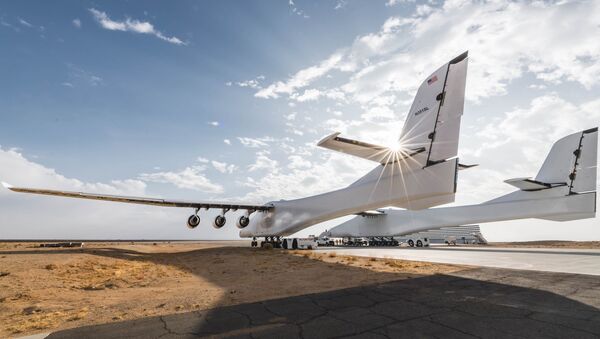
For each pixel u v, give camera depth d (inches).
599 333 191.0
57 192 788.6
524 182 1134.4
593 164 1083.9
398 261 625.9
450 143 566.6
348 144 542.6
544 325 206.8
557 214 1149.7
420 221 1563.7
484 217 1362.0
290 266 579.5
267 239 1352.1
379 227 1731.1
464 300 277.7
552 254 890.1
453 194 570.9
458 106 560.4
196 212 1056.2
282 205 1178.0
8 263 522.3
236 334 200.7
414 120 631.8
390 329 203.9
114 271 522.3
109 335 206.7
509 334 191.2
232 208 1118.4
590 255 844.0
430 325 210.4
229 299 311.7
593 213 1068.5
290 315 241.1
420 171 623.2
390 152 602.9
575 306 252.8
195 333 205.0
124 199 893.2
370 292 319.6
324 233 2043.6
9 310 282.0
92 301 318.0
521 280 374.0
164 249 1160.2
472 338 185.5
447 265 546.0
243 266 602.2
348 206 886.4
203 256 829.2
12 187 722.8
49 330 223.9
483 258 720.3
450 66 579.8
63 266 522.0
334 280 408.2
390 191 719.1
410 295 301.9
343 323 218.4
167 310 272.8
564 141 1168.8
